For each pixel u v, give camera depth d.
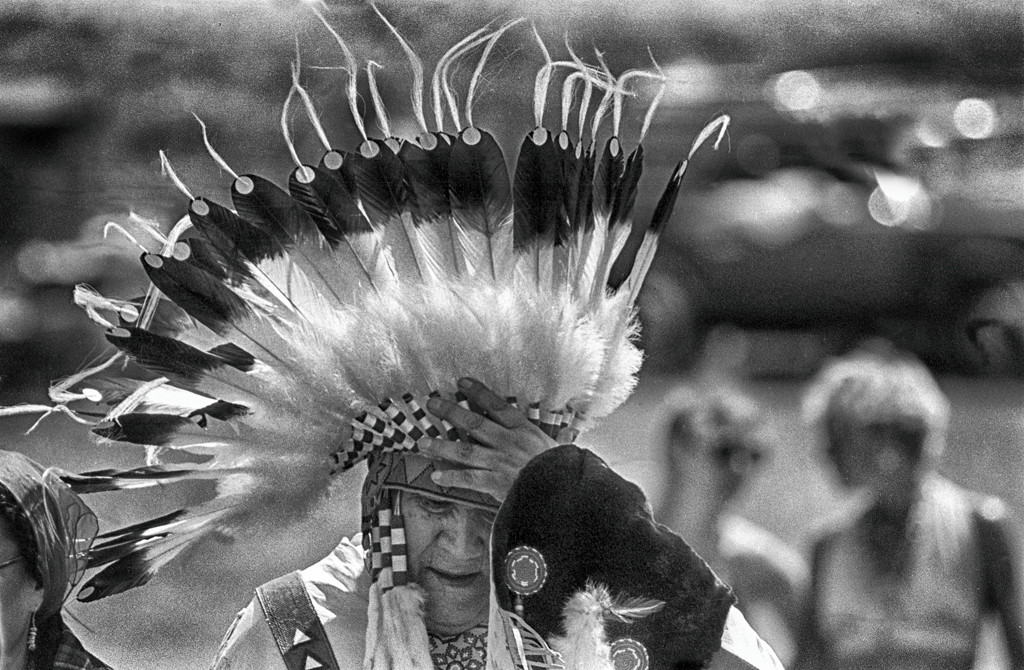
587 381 5.56
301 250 5.54
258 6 17.59
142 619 11.20
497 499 5.38
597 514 5.20
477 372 5.45
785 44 20.45
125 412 5.88
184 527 5.86
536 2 14.08
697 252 21.80
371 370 5.44
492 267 5.56
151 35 18.50
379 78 12.27
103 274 19.56
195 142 18.52
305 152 9.12
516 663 5.09
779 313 21.77
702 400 12.19
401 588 5.42
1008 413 20.80
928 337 22.08
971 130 21.56
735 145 21.33
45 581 6.19
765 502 16.11
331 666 5.48
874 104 21.27
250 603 5.80
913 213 21.88
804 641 11.75
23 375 19.14
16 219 19.67
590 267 5.72
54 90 19.03
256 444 5.58
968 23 21.05
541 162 5.57
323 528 5.91
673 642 5.14
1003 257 21.81
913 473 11.81
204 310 5.50
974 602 11.68
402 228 5.55
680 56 19.09
